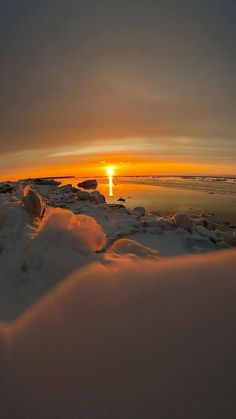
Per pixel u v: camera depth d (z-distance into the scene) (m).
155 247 3.51
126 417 1.17
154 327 1.67
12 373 1.37
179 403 1.21
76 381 1.33
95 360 1.45
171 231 4.29
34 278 2.09
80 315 1.77
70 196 8.91
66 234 2.57
